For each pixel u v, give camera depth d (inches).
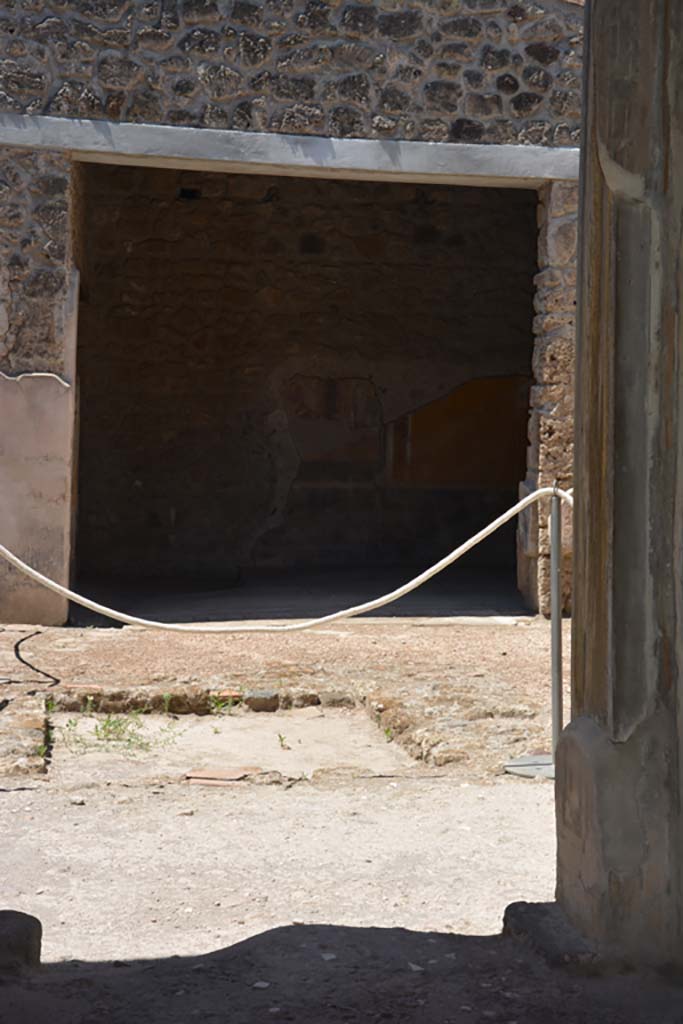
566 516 343.9
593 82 112.7
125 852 164.4
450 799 188.7
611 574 110.6
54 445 326.3
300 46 330.0
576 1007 103.0
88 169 448.8
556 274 342.6
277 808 184.5
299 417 466.9
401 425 471.8
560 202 341.4
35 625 324.2
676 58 105.8
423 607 365.4
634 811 110.7
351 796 190.7
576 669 119.4
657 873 110.4
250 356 463.2
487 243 472.7
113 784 195.3
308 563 469.1
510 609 361.7
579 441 118.2
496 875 156.4
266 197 460.8
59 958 126.0
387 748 225.1
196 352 461.1
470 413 474.9
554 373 344.2
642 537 109.3
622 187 108.4
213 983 109.4
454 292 472.1
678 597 108.2
